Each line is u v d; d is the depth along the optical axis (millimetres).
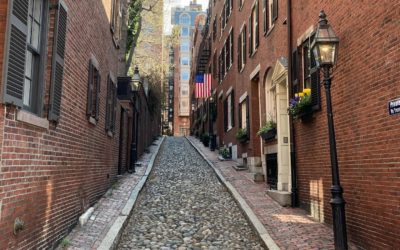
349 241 7012
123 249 7090
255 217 8922
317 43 6441
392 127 5676
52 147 6328
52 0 6176
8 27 4523
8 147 4676
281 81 11930
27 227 5297
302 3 9953
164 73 45844
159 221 9039
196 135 45281
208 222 9008
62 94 6785
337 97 7625
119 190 11922
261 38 15000
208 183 14422
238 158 19641
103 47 10719
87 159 8930
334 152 6277
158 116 45312
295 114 9648
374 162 6191
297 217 8977
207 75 28109
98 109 9852
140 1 23578
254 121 16547
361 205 6625
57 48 6238
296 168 10266
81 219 7984
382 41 5941
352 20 6961
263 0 14695
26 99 5523
